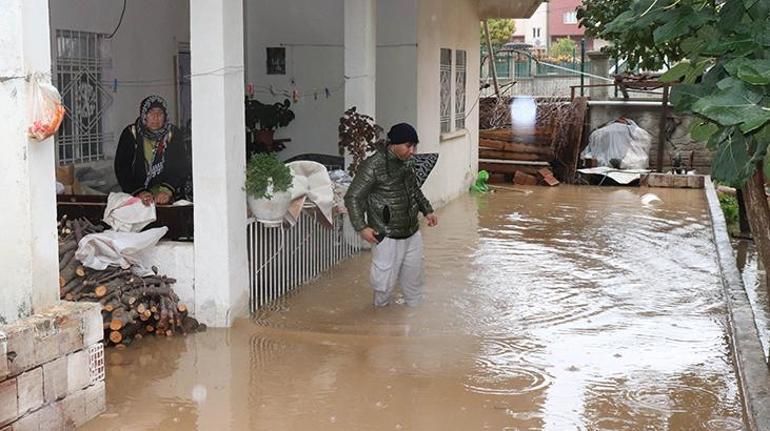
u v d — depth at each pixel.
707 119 4.37
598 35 11.12
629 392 6.52
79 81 10.16
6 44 5.40
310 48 13.89
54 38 9.66
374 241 8.53
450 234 13.21
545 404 6.27
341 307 8.84
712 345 7.72
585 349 7.55
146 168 8.52
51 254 5.76
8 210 5.51
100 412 6.00
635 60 10.15
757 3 4.20
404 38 13.70
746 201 6.38
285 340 7.69
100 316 5.95
